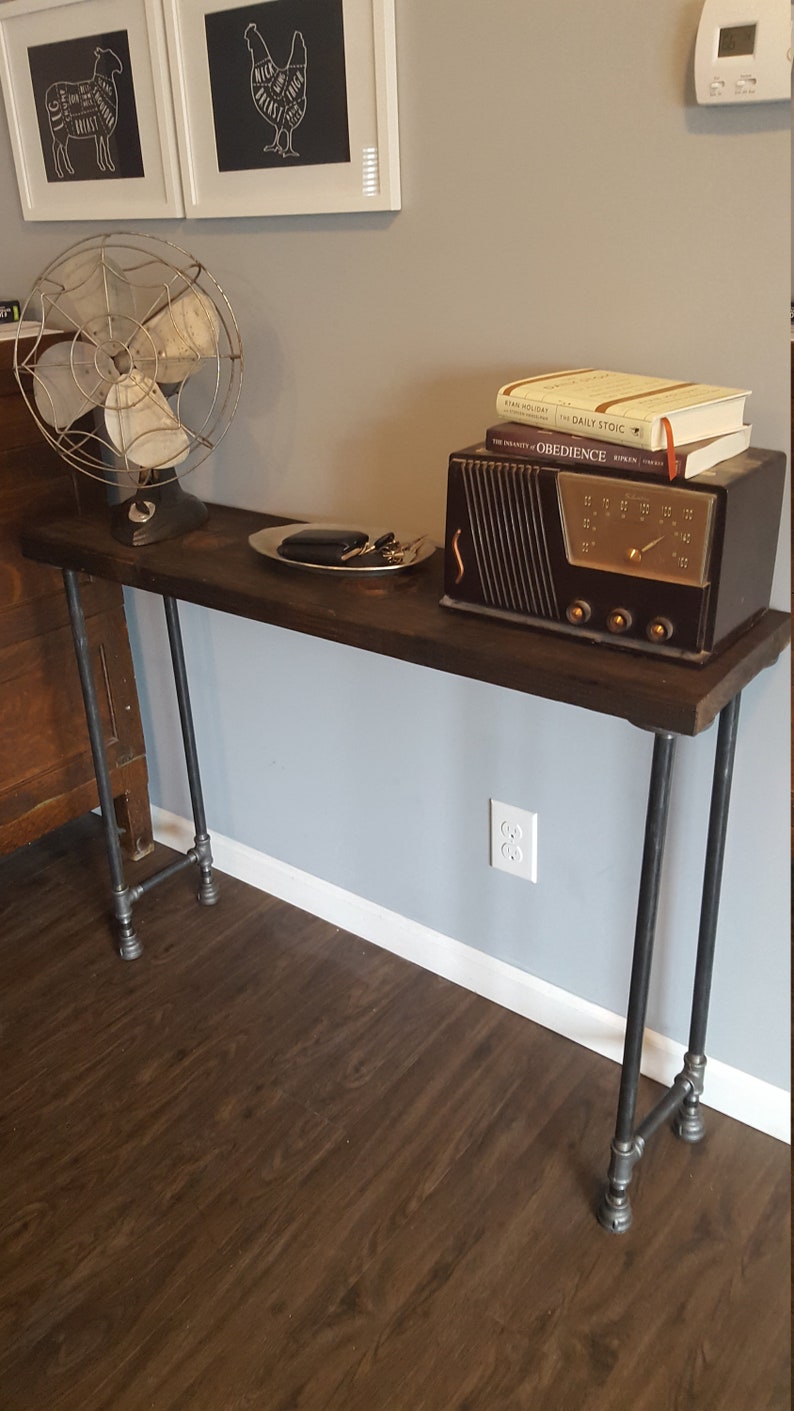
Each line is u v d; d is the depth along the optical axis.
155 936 1.97
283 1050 1.71
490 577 1.23
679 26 1.10
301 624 1.33
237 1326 1.30
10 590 1.83
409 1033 1.73
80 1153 1.54
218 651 1.91
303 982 1.85
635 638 1.13
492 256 1.33
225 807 2.07
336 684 1.76
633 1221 1.41
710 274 1.17
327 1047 1.71
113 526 1.62
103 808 1.83
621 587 1.12
